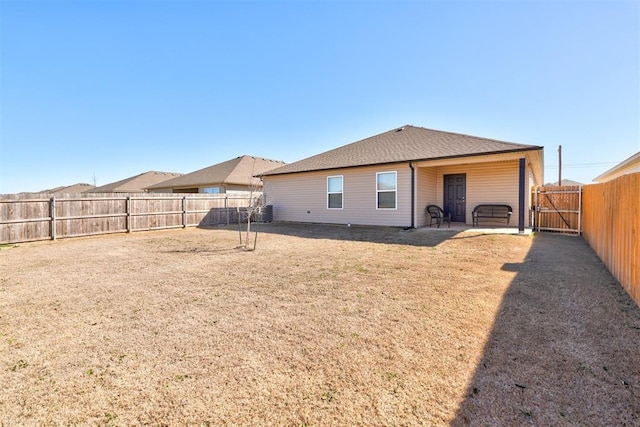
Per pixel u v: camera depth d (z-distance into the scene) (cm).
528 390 206
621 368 232
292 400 199
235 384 217
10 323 324
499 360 244
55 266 596
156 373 231
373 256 670
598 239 649
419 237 907
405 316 336
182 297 408
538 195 1101
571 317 328
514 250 709
